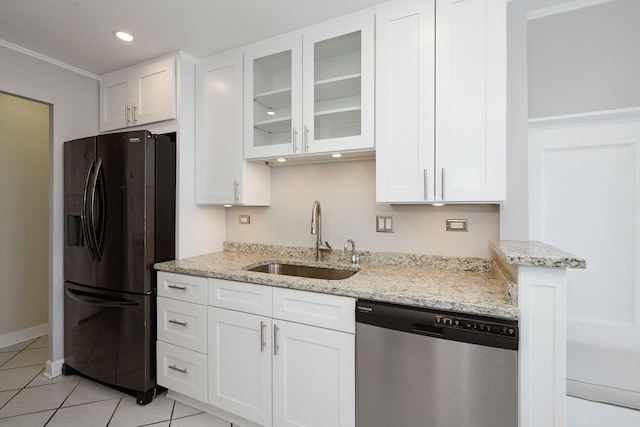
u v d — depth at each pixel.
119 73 2.38
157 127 2.24
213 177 2.20
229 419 1.78
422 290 1.36
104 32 1.90
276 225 2.38
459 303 1.18
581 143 1.56
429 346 1.23
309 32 1.85
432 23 1.52
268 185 2.37
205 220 2.38
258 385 1.62
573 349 1.57
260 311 1.62
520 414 1.11
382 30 1.63
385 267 1.90
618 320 1.50
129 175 1.99
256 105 2.08
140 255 1.95
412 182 1.56
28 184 2.96
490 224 1.74
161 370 1.95
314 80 1.85
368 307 1.34
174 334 1.90
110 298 2.03
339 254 2.12
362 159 2.08
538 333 1.09
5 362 2.47
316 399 1.47
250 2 1.63
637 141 1.46
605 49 1.50
